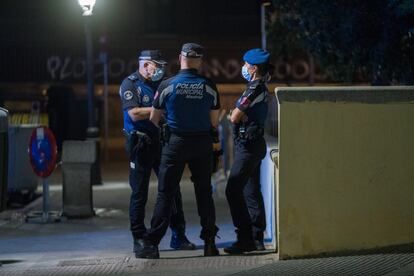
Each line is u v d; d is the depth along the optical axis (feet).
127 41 172.35
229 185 52.85
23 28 171.83
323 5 73.31
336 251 49.67
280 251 49.57
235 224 53.83
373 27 71.87
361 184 49.62
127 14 174.29
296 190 49.21
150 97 54.49
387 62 71.87
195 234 66.13
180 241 57.21
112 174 134.21
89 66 116.37
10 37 171.73
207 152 51.44
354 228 49.70
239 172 52.24
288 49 94.58
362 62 75.77
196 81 50.42
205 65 174.19
